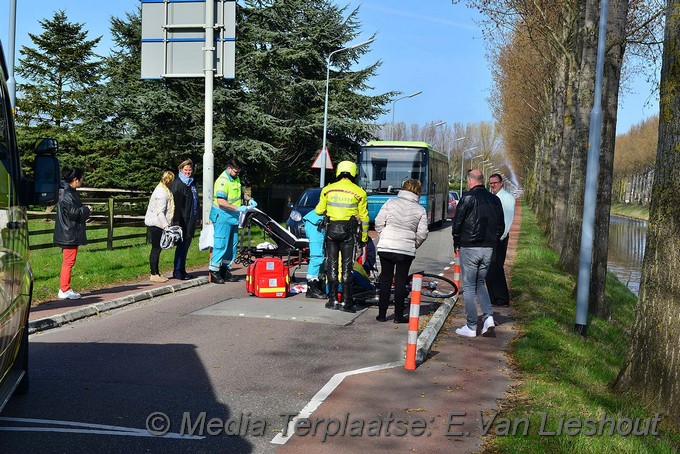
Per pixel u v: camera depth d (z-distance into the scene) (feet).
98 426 17.61
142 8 54.54
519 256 67.21
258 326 30.71
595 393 21.67
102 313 33.06
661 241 20.61
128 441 16.67
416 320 24.30
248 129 107.45
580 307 33.73
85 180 114.52
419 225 32.22
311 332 29.84
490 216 29.99
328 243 34.58
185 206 43.01
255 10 112.78
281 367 23.97
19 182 17.62
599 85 32.40
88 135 106.01
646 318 20.89
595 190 33.40
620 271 104.78
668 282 20.44
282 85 115.75
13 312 16.51
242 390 21.16
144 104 98.22
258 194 121.39
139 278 44.04
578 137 54.85
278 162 114.73
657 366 20.49
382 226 32.27
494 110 198.08
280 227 44.16
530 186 268.00
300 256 44.01
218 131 104.83
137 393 20.49
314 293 38.63
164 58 54.54
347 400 20.45
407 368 24.21
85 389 20.72
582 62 52.47
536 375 23.68
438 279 38.55
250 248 45.37
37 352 25.07
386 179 93.09
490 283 39.19
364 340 28.66
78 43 171.73
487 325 30.17
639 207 384.47
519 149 270.05
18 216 17.08
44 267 45.09
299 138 119.44
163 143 104.47
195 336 28.37
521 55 130.00
